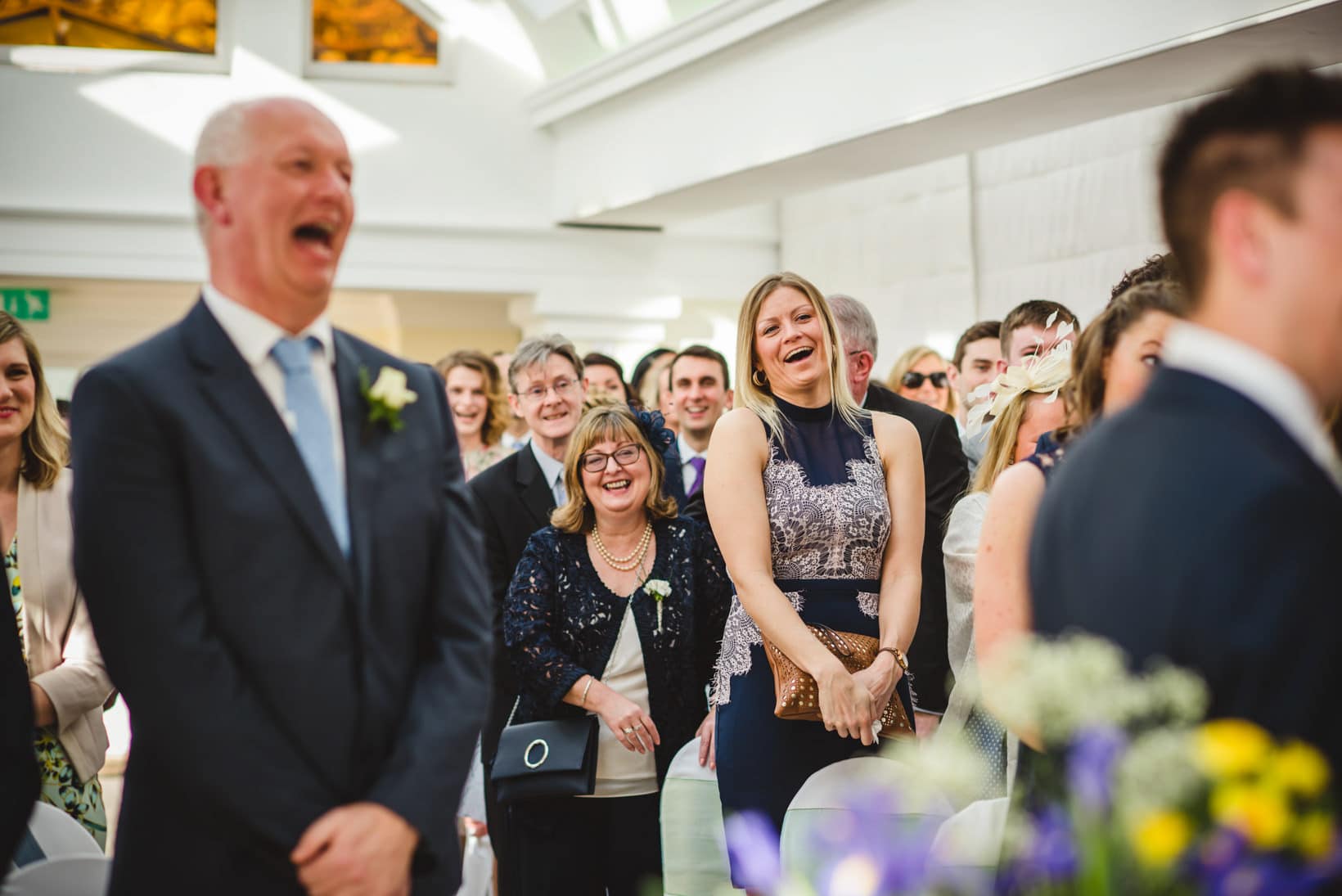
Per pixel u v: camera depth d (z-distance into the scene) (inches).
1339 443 59.6
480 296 365.7
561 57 342.6
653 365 268.5
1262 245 42.8
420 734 73.8
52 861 82.3
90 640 119.4
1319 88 43.0
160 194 330.6
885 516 114.3
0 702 77.1
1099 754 36.7
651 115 309.4
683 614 134.0
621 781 132.1
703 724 123.5
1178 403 43.6
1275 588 39.0
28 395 117.8
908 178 331.3
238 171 73.4
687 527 138.4
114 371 71.9
